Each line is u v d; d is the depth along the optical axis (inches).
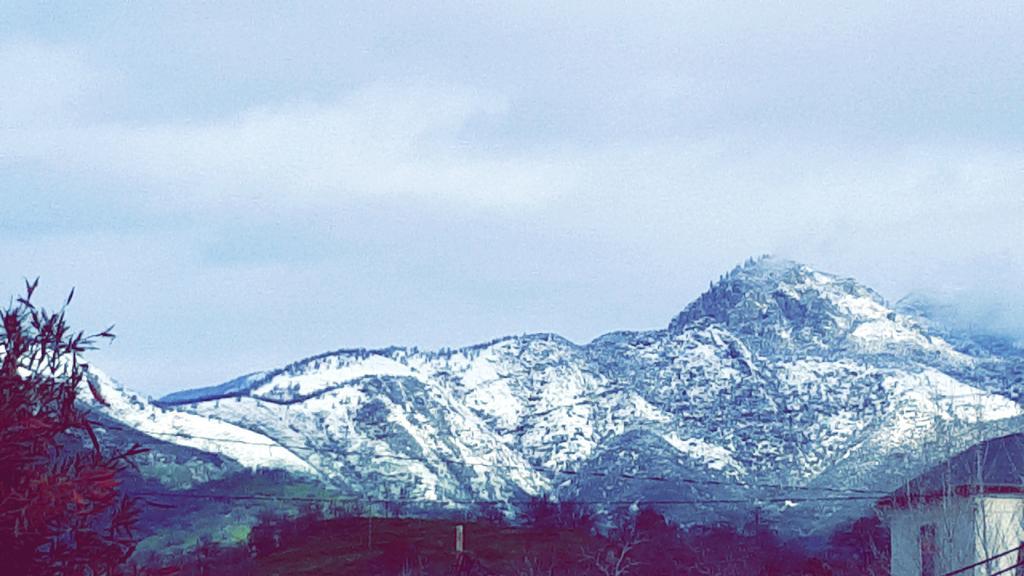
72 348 442.0
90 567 429.7
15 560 417.1
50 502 406.3
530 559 4173.2
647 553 3949.3
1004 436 2207.2
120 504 443.2
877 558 2354.8
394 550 4552.2
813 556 3762.3
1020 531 1973.4
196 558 4682.6
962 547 1994.3
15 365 428.8
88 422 437.7
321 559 4635.8
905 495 2137.1
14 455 417.1
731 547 3993.6
